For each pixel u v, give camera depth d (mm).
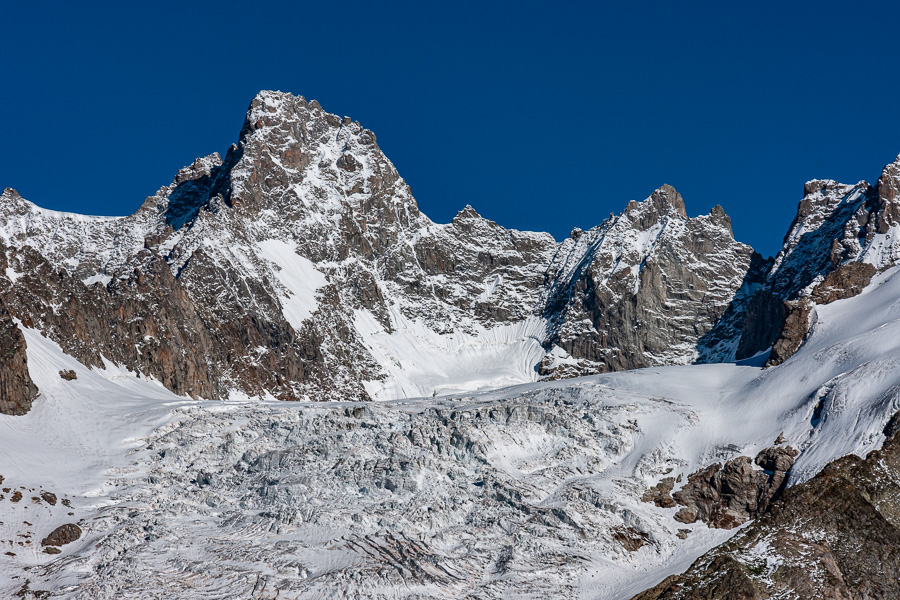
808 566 145500
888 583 144125
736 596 140750
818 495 156750
